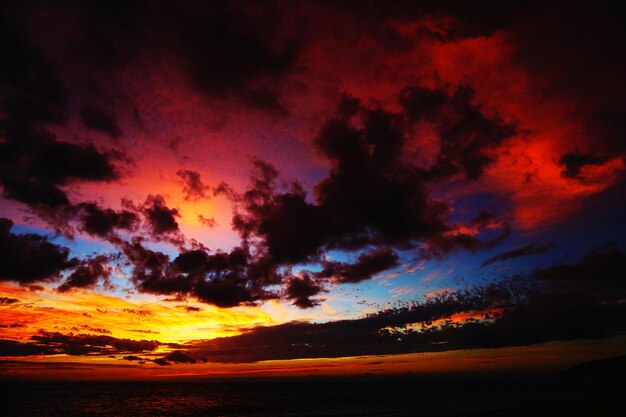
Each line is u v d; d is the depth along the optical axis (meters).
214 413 59.91
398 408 58.41
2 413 62.41
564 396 65.94
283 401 79.38
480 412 45.47
